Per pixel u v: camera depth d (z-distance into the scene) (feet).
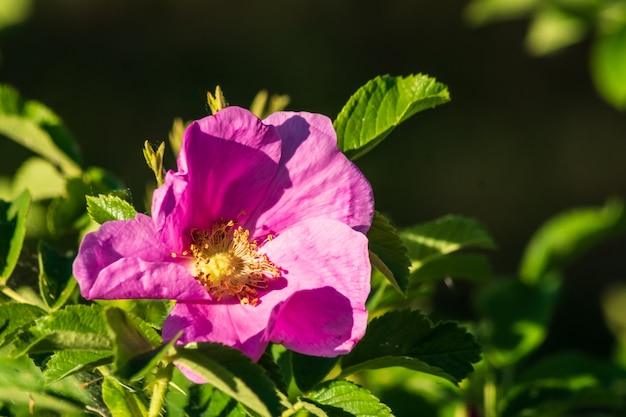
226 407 2.10
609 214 2.63
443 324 2.13
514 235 7.52
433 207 7.46
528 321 2.56
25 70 7.68
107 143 7.32
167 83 7.92
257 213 2.09
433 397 2.47
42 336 1.97
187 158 2.03
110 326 1.92
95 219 2.06
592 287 6.89
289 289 2.06
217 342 1.97
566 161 7.97
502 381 2.48
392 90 2.17
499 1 3.39
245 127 2.05
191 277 1.99
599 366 2.47
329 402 2.09
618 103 3.15
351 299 2.03
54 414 2.17
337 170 2.08
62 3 7.98
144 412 2.09
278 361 2.22
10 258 2.19
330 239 2.06
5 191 2.85
